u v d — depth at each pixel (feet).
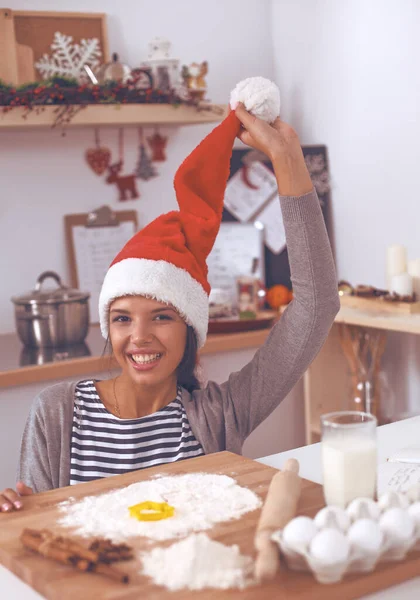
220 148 4.73
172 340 4.54
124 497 3.51
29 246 9.98
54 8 9.80
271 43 11.41
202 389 4.99
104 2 10.11
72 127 9.88
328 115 10.55
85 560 2.79
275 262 11.16
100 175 10.35
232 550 2.86
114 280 4.59
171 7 10.59
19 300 8.75
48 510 3.43
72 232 10.19
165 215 4.91
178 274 4.60
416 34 9.02
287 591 2.62
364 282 10.26
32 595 2.86
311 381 9.24
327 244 4.40
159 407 4.71
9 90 8.61
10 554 2.97
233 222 10.97
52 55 9.75
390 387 9.76
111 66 9.41
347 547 2.66
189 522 3.17
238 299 10.38
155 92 9.36
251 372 4.83
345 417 3.42
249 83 4.47
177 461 4.27
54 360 8.17
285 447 9.59
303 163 4.30
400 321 7.90
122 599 2.57
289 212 4.31
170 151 10.80
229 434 4.67
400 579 2.83
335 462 3.22
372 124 9.84
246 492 3.51
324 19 10.39
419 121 9.12
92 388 4.79
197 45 10.82
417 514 2.92
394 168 9.57
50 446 4.61
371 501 3.01
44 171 10.00
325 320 4.48
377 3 9.53
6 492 3.60
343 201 10.48
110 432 4.62
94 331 9.88
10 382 7.76
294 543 2.69
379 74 9.63
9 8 9.48
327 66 10.45
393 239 9.70
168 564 2.75
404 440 4.82
